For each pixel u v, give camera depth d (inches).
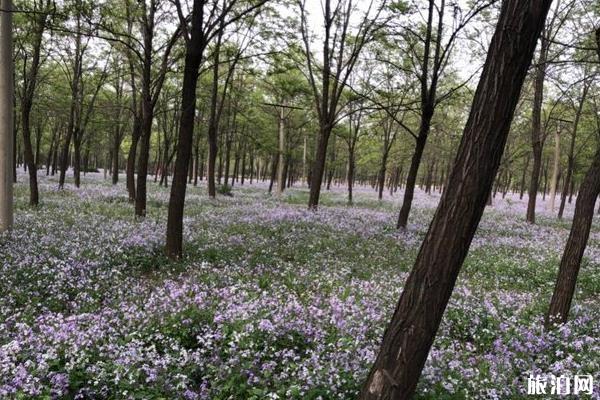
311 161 2372.0
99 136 2023.9
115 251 478.6
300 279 425.7
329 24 863.7
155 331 279.9
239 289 374.6
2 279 371.9
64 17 553.6
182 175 490.0
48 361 226.4
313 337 275.1
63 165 1162.6
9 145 544.4
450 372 233.5
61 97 1207.6
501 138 147.3
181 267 459.5
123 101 1293.1
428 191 2347.4
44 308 320.2
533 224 1055.6
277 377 221.9
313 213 875.4
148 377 218.5
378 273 471.8
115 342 254.2
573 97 1098.7
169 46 715.4
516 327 323.0
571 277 336.2
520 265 559.8
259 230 668.7
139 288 374.3
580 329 328.8
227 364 231.6
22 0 673.6
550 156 1915.6
